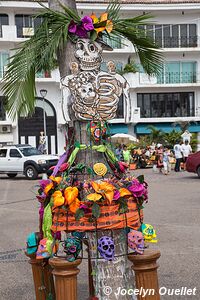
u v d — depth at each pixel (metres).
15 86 3.89
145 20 4.36
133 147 29.50
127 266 3.59
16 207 13.11
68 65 3.79
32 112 3.97
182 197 13.81
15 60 3.90
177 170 24.22
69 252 3.40
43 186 3.78
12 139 37.41
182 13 39.00
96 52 3.72
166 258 6.83
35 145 37.94
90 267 4.11
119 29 3.98
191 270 6.21
